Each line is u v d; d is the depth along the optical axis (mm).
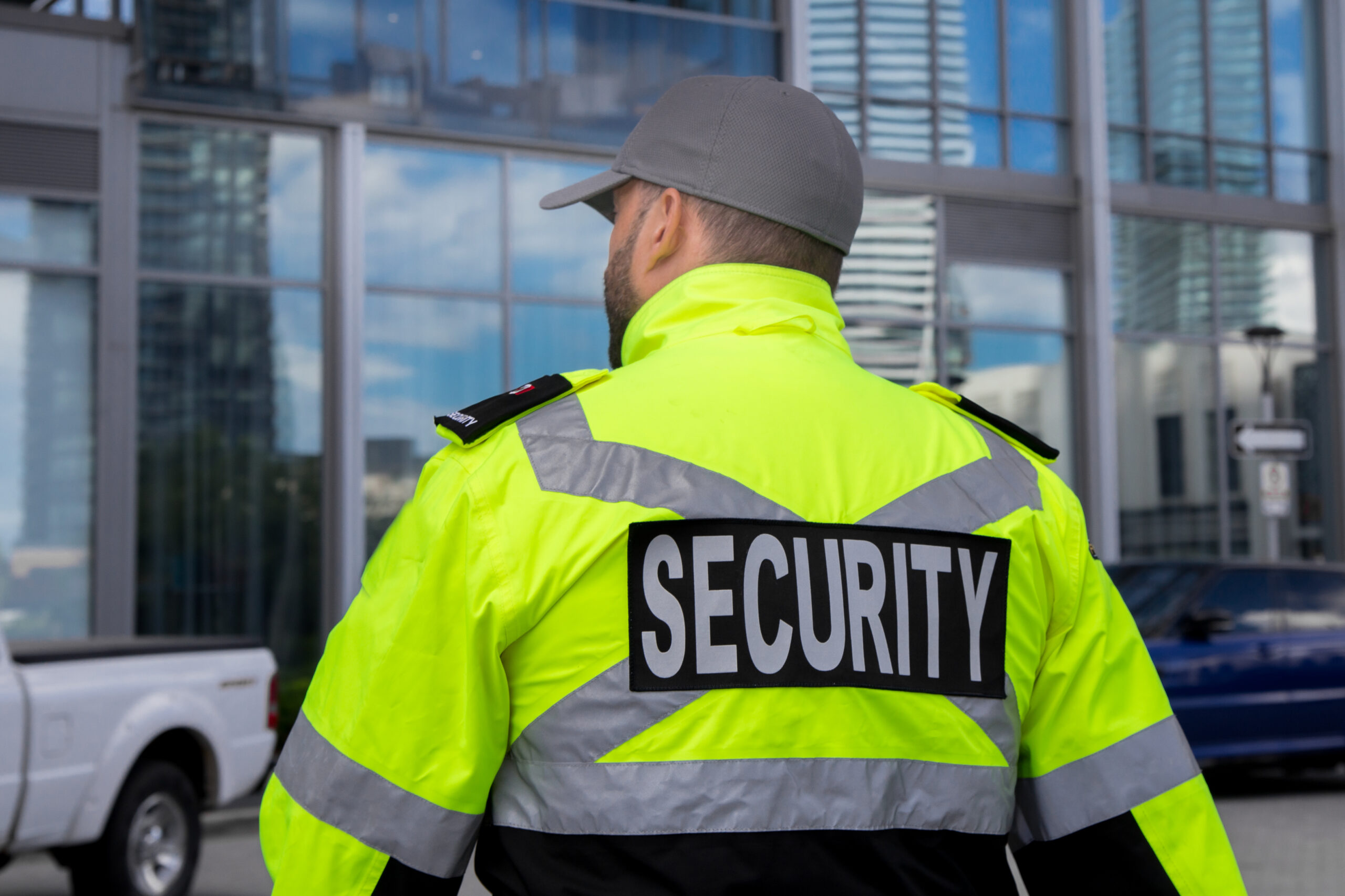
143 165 11328
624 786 1071
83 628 11070
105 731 5562
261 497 11617
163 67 11273
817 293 1294
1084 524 1318
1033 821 1275
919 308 14484
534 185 12641
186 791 5973
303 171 11828
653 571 1098
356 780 1091
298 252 11797
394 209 12109
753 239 1279
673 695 1082
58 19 11055
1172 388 15828
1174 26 16031
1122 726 1265
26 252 10969
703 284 1267
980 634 1182
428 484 1146
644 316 1299
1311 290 16703
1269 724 9195
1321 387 16703
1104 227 15172
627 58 12914
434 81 12180
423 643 1092
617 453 1129
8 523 10867
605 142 12797
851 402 1222
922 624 1159
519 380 12492
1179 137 15969
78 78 11133
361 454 11828
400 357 12117
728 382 1188
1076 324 15234
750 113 1281
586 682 1089
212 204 11523
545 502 1103
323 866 1090
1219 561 9656
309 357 11820
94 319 11188
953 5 14820
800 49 13531
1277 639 9320
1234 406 16156
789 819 1078
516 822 1104
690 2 13156
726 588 1106
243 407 11586
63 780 5332
